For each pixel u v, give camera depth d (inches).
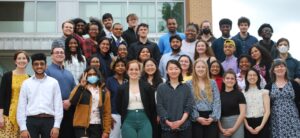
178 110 408.5
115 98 442.0
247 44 537.3
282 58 507.5
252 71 438.9
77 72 454.6
